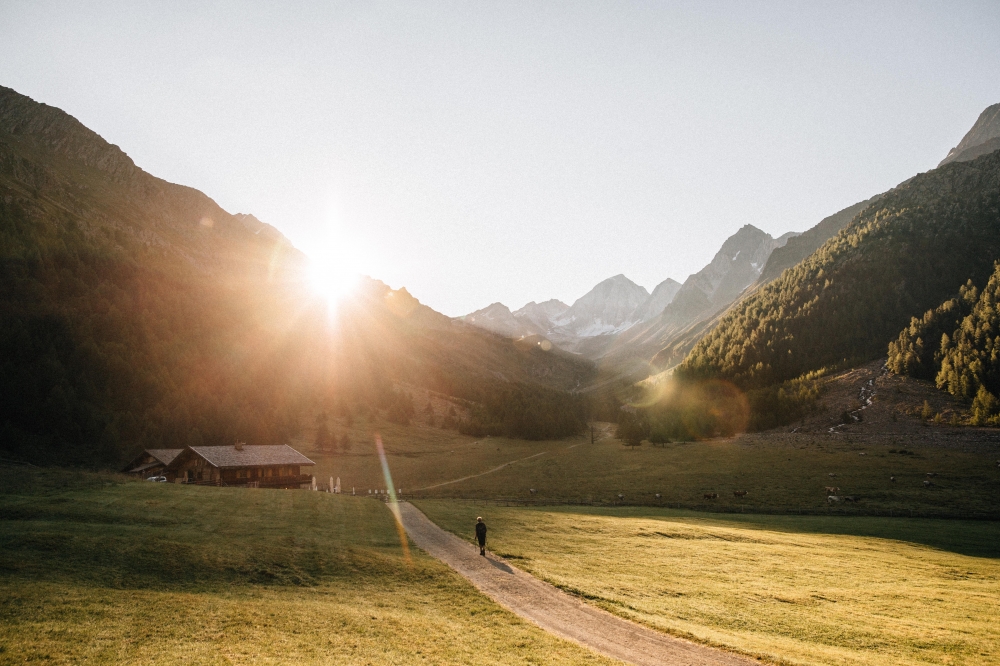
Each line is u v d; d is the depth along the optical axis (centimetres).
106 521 3750
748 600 3086
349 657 1869
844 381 17775
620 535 4953
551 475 11988
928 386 15638
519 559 3656
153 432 11462
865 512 7256
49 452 9975
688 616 2700
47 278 16125
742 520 6800
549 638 2219
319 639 2030
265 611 2306
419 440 17625
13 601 2114
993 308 16600
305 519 4516
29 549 2820
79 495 4562
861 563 4269
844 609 3012
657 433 16038
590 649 2133
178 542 3228
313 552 3375
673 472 11194
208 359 16750
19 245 17712
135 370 13500
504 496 9725
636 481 10550
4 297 14112
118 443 10762
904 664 2164
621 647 2184
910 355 16900
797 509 7512
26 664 1634
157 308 18150
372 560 3325
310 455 14062
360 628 2178
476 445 17812
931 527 6234
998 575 4084
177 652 1809
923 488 8269
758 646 2258
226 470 7806
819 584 3578
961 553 4944
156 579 2664
